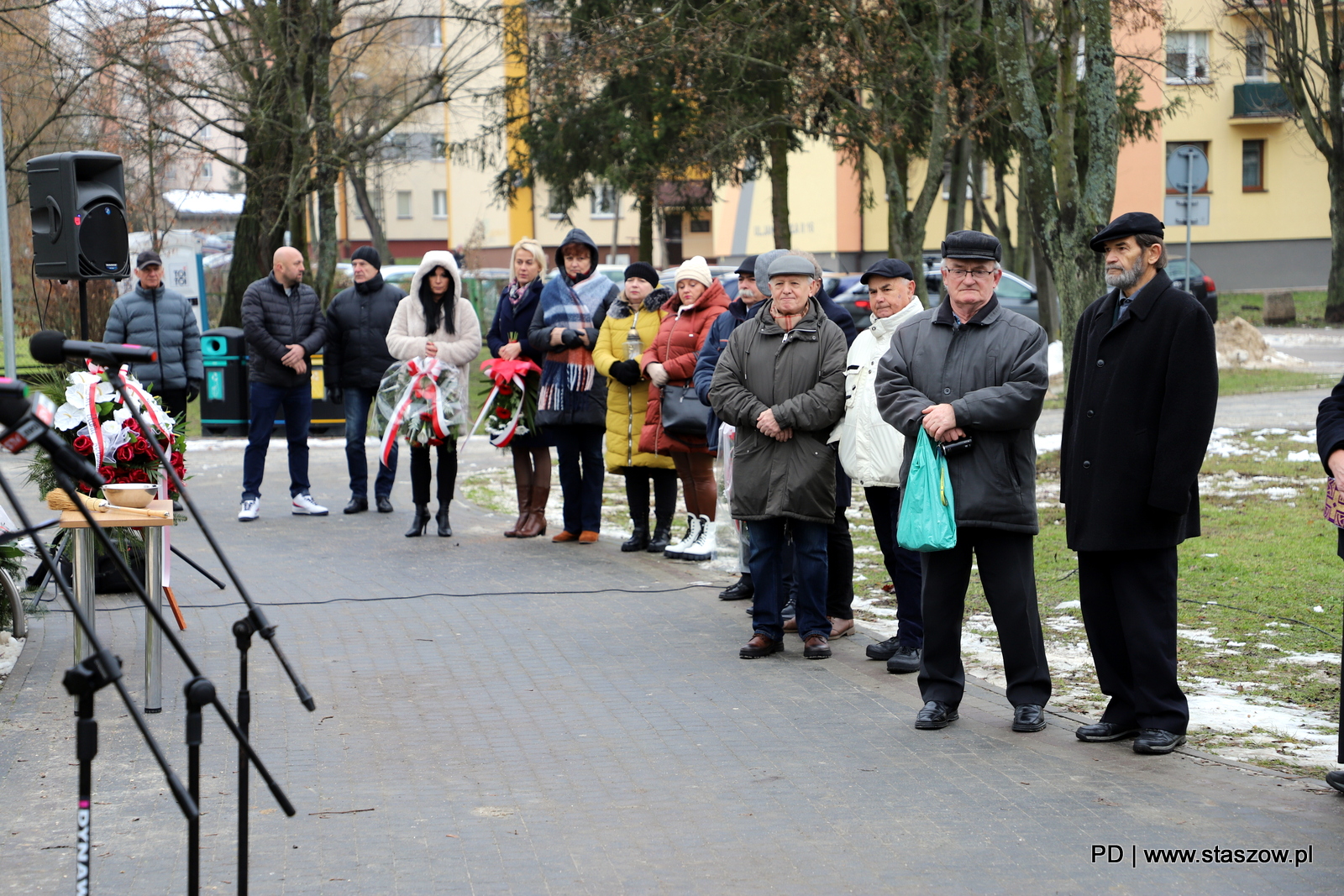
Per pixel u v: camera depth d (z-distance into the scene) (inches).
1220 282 1621.6
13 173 824.9
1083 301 463.5
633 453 360.8
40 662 252.1
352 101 842.2
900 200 770.2
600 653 261.4
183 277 788.0
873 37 738.8
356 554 370.3
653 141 956.0
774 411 245.9
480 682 240.4
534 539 394.6
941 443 205.3
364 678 243.4
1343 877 147.1
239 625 131.6
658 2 826.8
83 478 107.5
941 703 211.5
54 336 128.0
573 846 159.9
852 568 274.2
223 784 183.6
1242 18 1280.8
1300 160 1601.9
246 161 829.2
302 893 145.8
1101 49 446.9
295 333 429.1
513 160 1046.4
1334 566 315.3
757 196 1815.9
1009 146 953.5
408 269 1379.2
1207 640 259.3
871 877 149.6
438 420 386.0
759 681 240.4
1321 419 177.0
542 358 390.0
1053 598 303.4
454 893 146.0
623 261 2058.3
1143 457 191.5
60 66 754.2
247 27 756.6
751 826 166.4
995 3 464.1
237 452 624.1
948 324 211.9
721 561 360.5
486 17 844.6
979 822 166.4
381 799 178.1
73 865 154.2
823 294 276.8
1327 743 198.2
